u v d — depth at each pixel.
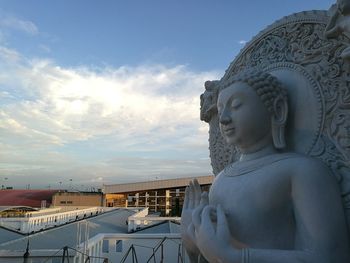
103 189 47.34
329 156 2.16
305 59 2.48
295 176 1.96
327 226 1.79
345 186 2.01
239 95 2.26
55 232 8.88
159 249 7.95
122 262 7.34
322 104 2.29
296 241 1.91
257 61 2.97
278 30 2.81
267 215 1.99
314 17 2.47
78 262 5.95
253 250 1.78
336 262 1.74
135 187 47.22
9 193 47.47
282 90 2.36
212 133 3.51
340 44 2.25
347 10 2.07
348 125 2.13
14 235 8.86
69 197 44.62
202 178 29.80
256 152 2.31
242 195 2.10
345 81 2.20
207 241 1.89
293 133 2.38
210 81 3.55
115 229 12.01
